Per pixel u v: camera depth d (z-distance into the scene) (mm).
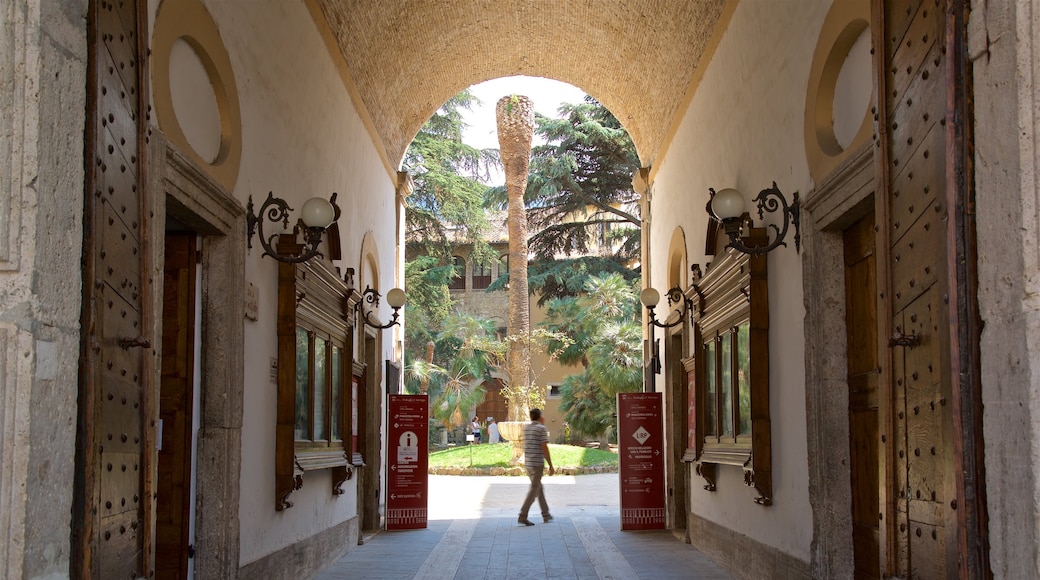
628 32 13344
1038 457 2674
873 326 6156
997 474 2893
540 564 10531
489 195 37469
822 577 6602
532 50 15992
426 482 14180
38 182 2873
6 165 2840
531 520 15648
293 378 8148
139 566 4035
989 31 2918
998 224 2885
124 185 3855
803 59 7082
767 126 8211
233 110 6926
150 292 4176
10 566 2721
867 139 5684
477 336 39312
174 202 5777
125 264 3852
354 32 11477
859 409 6469
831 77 6605
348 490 11820
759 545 8453
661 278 14789
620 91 15688
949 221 3131
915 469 3887
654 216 15609
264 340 7797
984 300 2977
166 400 6574
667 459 14000
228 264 6855
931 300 3615
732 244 7469
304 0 9281
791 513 7406
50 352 2932
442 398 36562
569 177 35500
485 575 9781
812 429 6805
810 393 6824
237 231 7020
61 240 3020
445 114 37188
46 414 2895
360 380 12672
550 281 38688
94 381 3342
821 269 6809
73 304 3104
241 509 7039
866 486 6344
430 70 15258
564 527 14367
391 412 14211
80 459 3119
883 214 4277
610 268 38094
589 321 34938
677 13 11453
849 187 6008
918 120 3756
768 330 8102
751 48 8766
